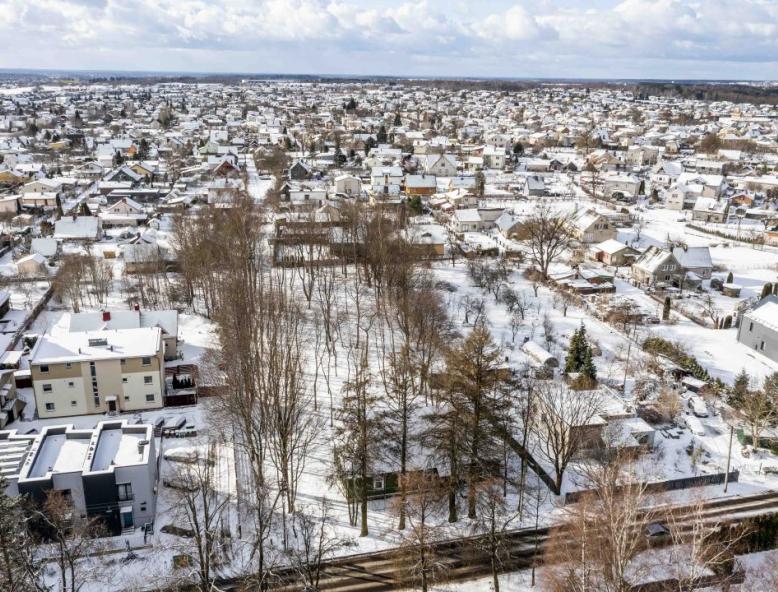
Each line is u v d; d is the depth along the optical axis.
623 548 40.50
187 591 46.72
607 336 88.94
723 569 47.38
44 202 163.25
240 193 159.88
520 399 59.88
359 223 115.50
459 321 92.00
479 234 143.62
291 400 61.88
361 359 76.38
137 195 168.88
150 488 53.22
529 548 51.28
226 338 77.50
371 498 56.25
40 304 97.19
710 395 72.25
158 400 70.94
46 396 68.12
